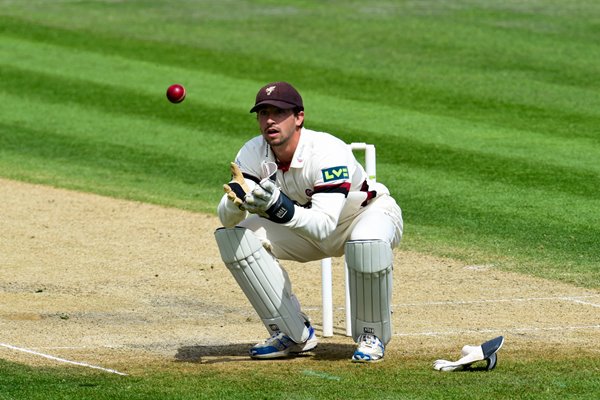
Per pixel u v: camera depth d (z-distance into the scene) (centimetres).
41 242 3816
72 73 6475
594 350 2578
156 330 2822
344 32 7338
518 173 4669
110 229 4003
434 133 5297
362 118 5550
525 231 3900
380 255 2359
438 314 2984
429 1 8400
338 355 2586
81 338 2711
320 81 6262
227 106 5844
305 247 2534
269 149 2436
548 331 2791
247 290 2491
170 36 7288
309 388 2209
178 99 2633
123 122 5634
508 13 7869
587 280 3328
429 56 6738
